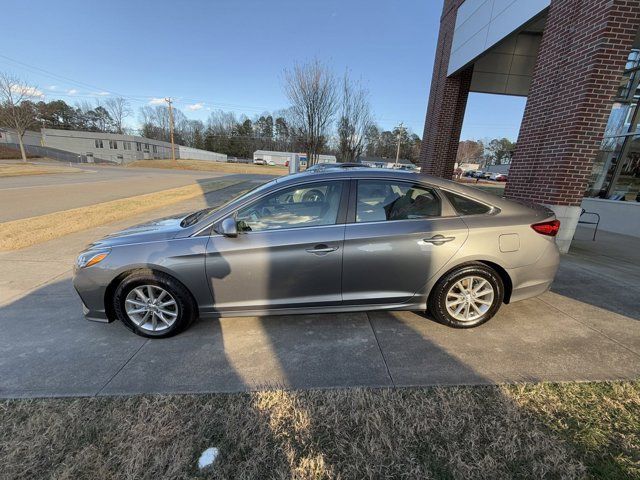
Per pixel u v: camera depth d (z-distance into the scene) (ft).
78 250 19.45
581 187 19.07
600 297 13.10
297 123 60.03
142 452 6.29
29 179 70.13
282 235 9.82
